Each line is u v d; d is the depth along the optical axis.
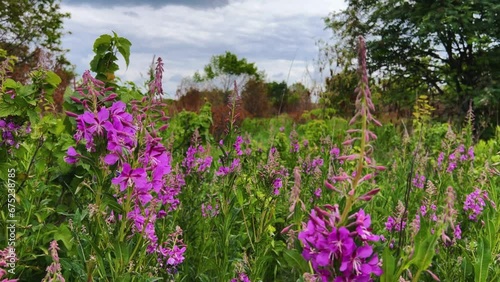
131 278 2.55
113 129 2.43
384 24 23.22
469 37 20.67
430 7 21.14
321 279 1.85
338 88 17.25
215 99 28.30
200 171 4.74
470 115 7.46
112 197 2.48
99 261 2.42
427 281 3.48
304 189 5.38
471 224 4.20
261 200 4.20
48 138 4.04
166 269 3.28
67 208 3.55
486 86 19.81
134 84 4.53
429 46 22.72
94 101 2.51
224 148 4.45
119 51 4.17
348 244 1.73
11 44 20.34
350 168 5.46
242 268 3.54
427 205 3.89
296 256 2.00
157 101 2.52
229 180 4.29
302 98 26.31
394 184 5.79
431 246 2.08
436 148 9.06
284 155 8.66
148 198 2.49
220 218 3.88
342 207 2.14
